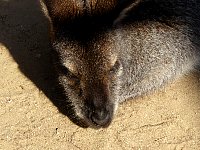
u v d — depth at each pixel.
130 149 0.69
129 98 0.76
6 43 0.85
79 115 0.69
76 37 0.65
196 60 0.80
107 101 0.66
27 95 0.76
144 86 0.76
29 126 0.72
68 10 0.66
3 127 0.72
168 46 0.76
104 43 0.65
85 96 0.66
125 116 0.73
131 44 0.73
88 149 0.69
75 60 0.66
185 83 0.79
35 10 0.92
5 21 0.89
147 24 0.74
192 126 0.72
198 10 0.78
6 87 0.77
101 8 0.65
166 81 0.78
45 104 0.75
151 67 0.76
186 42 0.78
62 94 0.75
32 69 0.80
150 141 0.70
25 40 0.85
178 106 0.75
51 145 0.70
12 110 0.74
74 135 0.71
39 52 0.83
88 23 0.65
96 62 0.65
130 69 0.74
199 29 0.78
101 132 0.71
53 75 0.78
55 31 0.67
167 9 0.75
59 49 0.67
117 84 0.69
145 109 0.74
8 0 0.94
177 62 0.78
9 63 0.81
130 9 0.67
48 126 0.72
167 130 0.71
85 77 0.66
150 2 0.72
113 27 0.66
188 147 0.69
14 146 0.70
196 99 0.76
